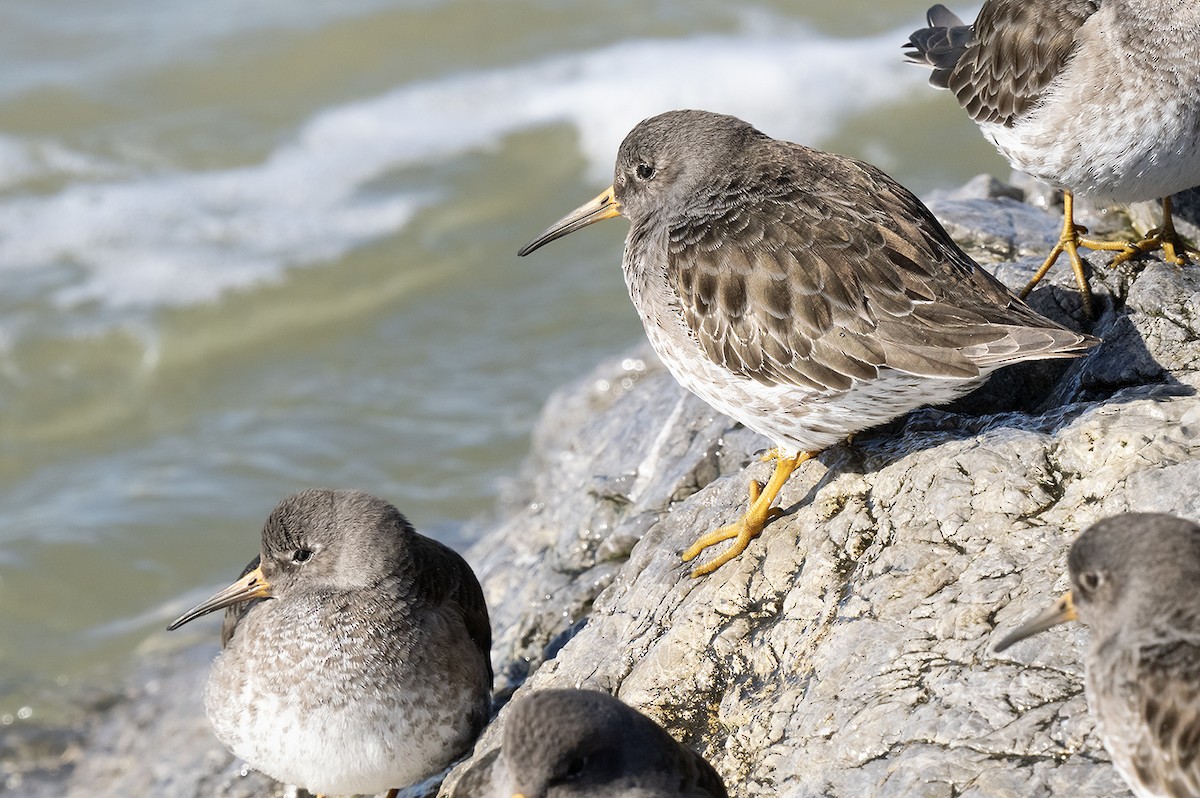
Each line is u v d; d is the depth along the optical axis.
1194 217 13.27
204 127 29.02
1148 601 7.89
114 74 30.31
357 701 11.74
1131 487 9.83
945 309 10.34
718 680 10.61
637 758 8.70
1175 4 11.55
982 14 13.26
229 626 13.17
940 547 10.18
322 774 12.04
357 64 30.56
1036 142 12.42
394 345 23.69
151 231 26.30
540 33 30.94
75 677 18.30
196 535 20.55
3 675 18.45
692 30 30.66
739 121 11.83
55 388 23.47
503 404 22.16
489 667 12.77
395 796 12.66
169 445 22.30
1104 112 11.95
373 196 26.92
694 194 11.39
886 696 9.38
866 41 29.61
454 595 12.48
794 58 28.98
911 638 9.67
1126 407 10.52
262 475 21.36
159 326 24.30
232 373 23.55
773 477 11.40
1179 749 7.50
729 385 11.05
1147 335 11.32
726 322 10.84
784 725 9.88
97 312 24.58
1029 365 11.96
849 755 9.20
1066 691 8.89
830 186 11.03
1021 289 12.61
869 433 11.57
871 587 10.16
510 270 25.02
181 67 30.52
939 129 26.98
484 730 12.20
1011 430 10.70
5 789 16.50
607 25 31.06
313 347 23.84
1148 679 7.71
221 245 25.92
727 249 10.88
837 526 10.80
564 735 8.61
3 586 19.80
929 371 10.20
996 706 8.97
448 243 25.69
